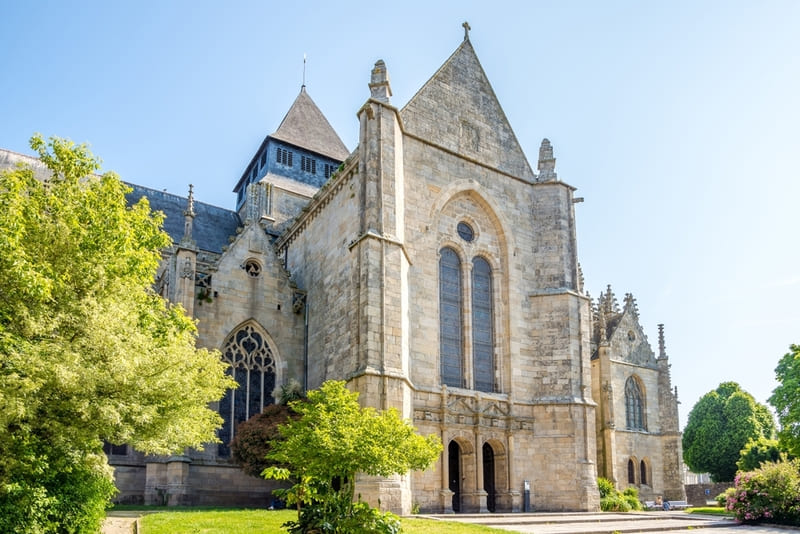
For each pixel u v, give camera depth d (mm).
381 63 37250
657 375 58406
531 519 29453
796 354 42531
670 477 55625
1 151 51812
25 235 18234
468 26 44719
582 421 38625
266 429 32188
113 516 25484
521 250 42219
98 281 19281
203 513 25547
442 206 39188
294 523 19531
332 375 36500
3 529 16172
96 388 17812
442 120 40688
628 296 59469
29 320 16938
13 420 16281
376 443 20953
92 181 20562
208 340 38000
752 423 71375
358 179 36406
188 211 39000
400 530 19438
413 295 36250
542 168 44625
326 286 39219
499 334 40156
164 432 20406
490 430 37000
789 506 30594
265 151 63625
